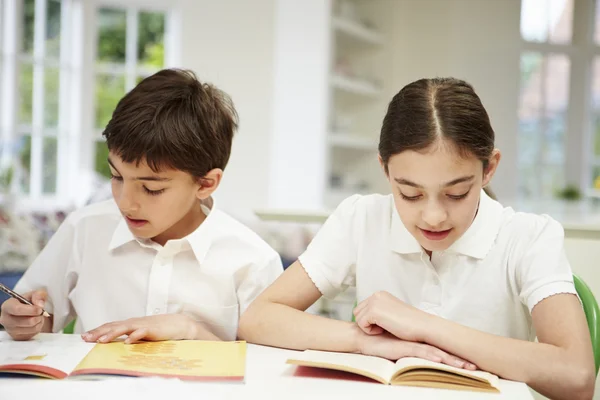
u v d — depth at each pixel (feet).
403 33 18.63
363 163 17.90
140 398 2.80
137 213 4.13
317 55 15.61
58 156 15.53
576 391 3.40
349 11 16.98
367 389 3.09
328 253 4.51
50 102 15.34
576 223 6.04
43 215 13.44
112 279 4.78
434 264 4.28
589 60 20.70
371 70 18.38
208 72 16.29
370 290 4.48
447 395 3.05
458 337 3.50
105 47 16.05
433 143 3.43
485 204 4.23
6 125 14.51
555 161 20.76
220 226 4.86
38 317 3.77
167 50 16.39
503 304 4.18
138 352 3.50
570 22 20.70
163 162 4.02
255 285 4.84
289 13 15.94
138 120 4.01
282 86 16.05
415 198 3.60
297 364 3.33
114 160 4.04
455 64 18.38
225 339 4.85
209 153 4.30
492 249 4.17
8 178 13.74
